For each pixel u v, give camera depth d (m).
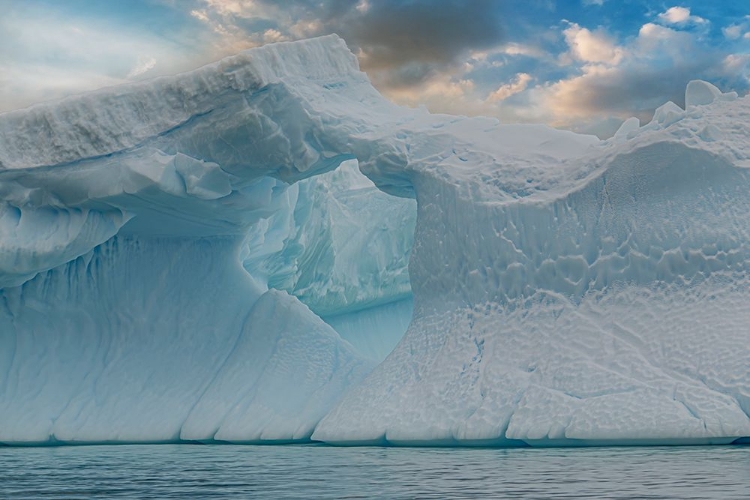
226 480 7.95
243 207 18.16
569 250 13.71
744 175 12.76
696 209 12.86
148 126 16.47
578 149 15.45
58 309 18.59
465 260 14.84
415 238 15.98
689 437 10.78
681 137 13.16
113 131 16.34
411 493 6.34
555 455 10.24
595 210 13.65
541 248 13.98
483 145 15.91
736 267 12.42
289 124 16.50
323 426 14.79
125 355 18.39
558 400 12.08
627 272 13.20
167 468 9.83
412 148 16.22
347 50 18.03
